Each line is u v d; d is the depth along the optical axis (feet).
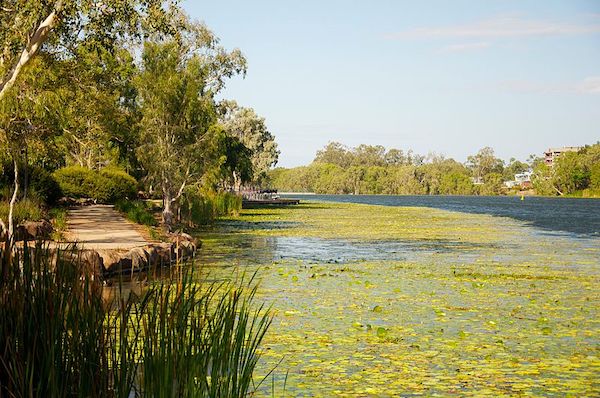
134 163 171.01
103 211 122.01
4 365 15.43
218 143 113.91
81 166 161.99
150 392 16.39
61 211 98.68
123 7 57.36
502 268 65.26
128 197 156.87
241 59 172.14
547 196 522.47
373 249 86.74
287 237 105.91
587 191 467.11
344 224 144.36
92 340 16.74
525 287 51.88
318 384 25.63
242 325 18.69
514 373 27.43
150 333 17.17
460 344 32.45
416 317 39.24
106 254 52.60
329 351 30.81
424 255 78.89
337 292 48.75
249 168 235.61
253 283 52.54
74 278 18.06
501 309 42.09
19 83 56.08
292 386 25.36
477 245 93.91
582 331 35.58
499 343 32.60
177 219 122.11
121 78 86.63
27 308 16.67
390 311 41.11
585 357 29.96
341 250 84.94
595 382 26.14
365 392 24.64
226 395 17.60
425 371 27.66
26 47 55.26
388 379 26.40
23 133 58.39
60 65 62.08
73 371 16.44
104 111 67.62
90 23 58.13
